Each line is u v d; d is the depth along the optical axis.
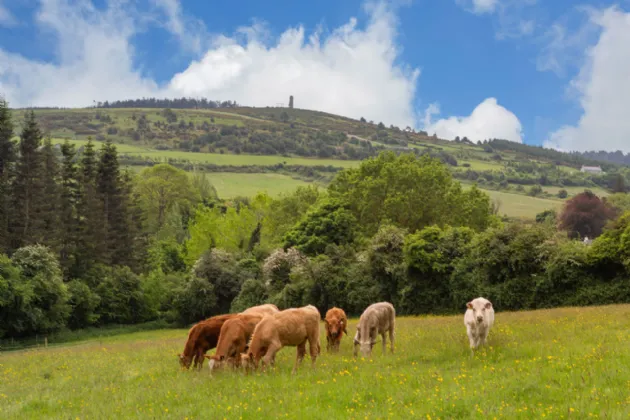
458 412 9.72
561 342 16.05
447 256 47.47
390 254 50.53
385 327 17.73
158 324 66.38
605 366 12.05
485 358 14.67
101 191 78.25
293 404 10.91
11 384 17.30
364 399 11.21
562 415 8.98
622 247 37.09
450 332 20.58
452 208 59.41
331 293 53.19
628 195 110.31
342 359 16.31
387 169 59.94
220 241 82.62
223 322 18.00
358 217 62.75
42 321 51.69
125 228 78.88
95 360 22.66
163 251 90.19
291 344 15.70
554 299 40.31
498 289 42.84
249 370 14.95
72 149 72.19
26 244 59.41
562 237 42.94
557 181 180.75
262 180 177.62
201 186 127.94
